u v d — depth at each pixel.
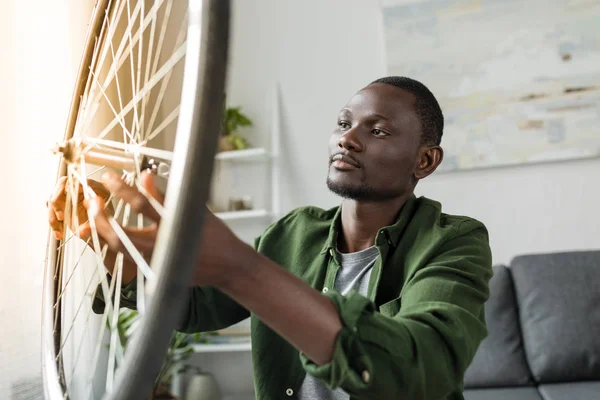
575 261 2.35
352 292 0.47
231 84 3.11
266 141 3.05
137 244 0.40
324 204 2.96
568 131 2.69
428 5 2.85
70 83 1.86
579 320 2.23
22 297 1.43
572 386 2.12
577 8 2.72
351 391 0.45
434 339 0.50
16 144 1.56
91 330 1.20
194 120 0.35
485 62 2.78
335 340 0.43
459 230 0.71
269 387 0.75
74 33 1.92
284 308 0.42
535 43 2.75
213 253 0.40
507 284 2.37
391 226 0.74
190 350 2.43
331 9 3.05
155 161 0.50
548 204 2.71
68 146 0.56
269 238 0.88
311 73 3.04
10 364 1.30
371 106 0.75
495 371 2.23
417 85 0.79
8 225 1.47
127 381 0.36
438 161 0.80
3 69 1.56
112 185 0.40
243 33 3.14
